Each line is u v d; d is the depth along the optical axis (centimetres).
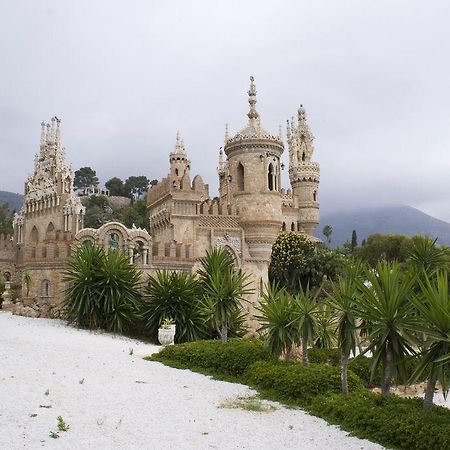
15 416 1357
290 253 6650
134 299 3550
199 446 1280
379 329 1571
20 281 6272
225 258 3534
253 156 5619
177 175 5584
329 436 1463
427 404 1517
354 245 14362
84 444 1209
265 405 1780
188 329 3384
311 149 8819
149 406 1606
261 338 2686
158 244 4712
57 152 6662
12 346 2347
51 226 6525
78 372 1970
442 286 1439
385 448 1380
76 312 3412
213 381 2128
